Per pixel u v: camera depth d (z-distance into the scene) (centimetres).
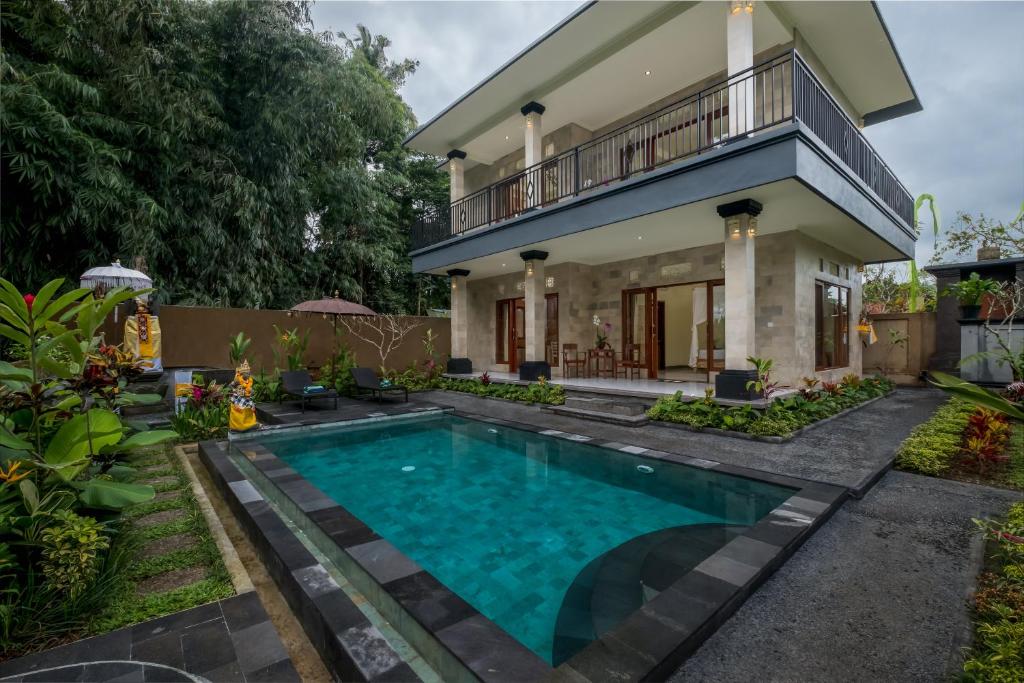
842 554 260
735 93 574
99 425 241
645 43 741
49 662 169
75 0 729
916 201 1280
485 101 968
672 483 410
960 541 273
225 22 961
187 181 937
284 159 1045
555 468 474
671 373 1043
